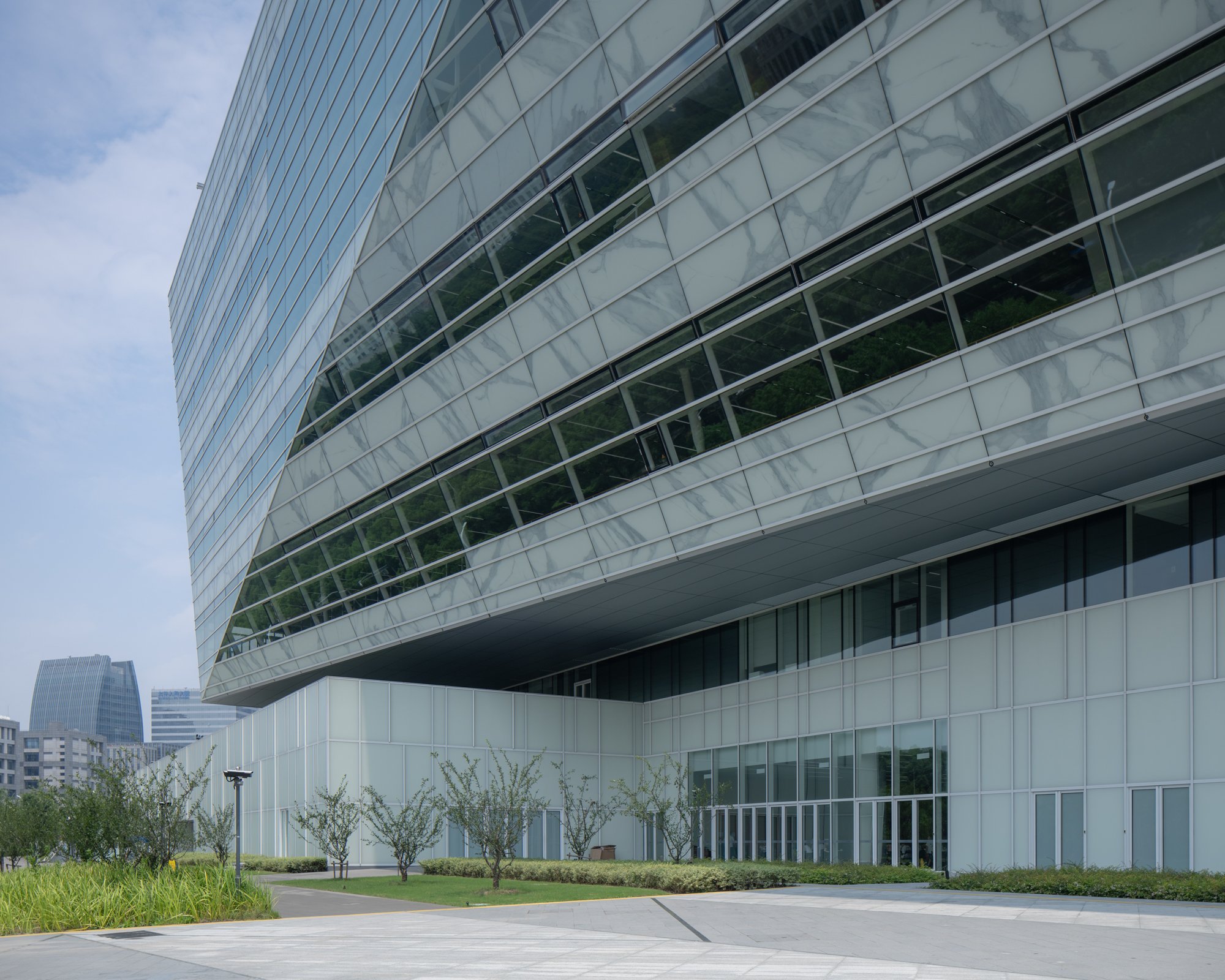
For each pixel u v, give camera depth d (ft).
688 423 90.48
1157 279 61.31
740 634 126.11
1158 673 80.07
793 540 91.86
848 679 108.99
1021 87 62.23
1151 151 59.06
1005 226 65.98
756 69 74.13
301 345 142.61
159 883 68.39
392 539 130.52
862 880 90.22
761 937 50.49
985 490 79.66
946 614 99.35
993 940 47.34
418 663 151.33
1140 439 69.97
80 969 44.14
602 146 86.17
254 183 179.73
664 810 114.83
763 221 77.66
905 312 73.05
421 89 104.17
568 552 106.83
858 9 67.77
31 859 116.26
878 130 69.31
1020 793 89.10
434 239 107.34
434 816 126.00
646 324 88.94
